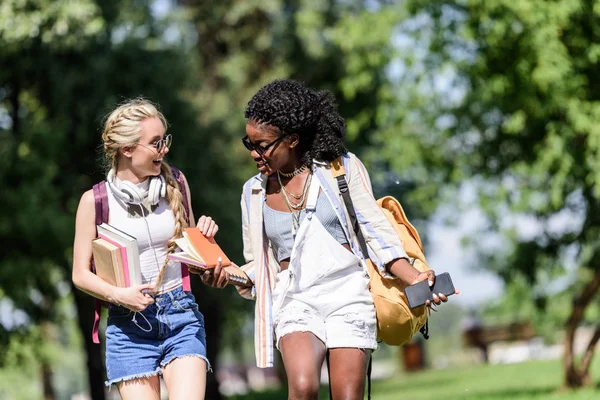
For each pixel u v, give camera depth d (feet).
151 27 156.46
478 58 107.04
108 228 38.68
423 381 184.44
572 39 104.12
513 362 214.69
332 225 38.93
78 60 143.74
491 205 117.39
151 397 39.27
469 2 102.83
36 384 270.05
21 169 132.36
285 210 39.32
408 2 111.55
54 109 144.87
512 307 200.64
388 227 39.01
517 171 110.83
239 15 195.21
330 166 39.24
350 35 123.65
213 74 200.54
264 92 38.68
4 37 121.49
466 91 113.91
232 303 166.61
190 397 38.27
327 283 38.65
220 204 155.53
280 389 207.10
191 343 39.29
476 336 279.28
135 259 38.42
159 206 39.75
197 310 40.19
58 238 131.44
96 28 125.90
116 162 39.65
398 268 38.70
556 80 100.89
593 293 111.86
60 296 157.79
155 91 149.69
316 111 38.78
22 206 128.88
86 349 158.71
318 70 196.44
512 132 108.47
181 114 154.71
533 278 119.65
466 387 136.77
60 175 147.54
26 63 140.77
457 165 119.34
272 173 39.17
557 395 96.43
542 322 203.82
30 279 138.31
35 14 121.08
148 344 39.22
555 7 99.71
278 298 38.99
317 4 194.18
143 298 37.83
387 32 119.75
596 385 111.96
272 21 200.54
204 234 39.91
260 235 39.83
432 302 38.11
